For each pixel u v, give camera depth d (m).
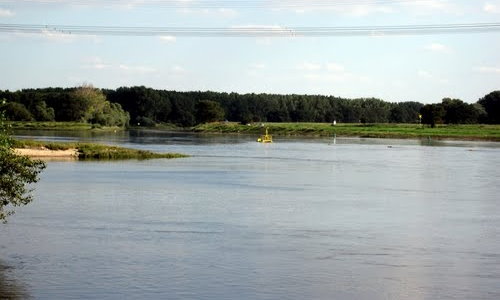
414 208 42.72
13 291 22.80
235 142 148.50
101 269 25.83
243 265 26.66
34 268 25.91
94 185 54.16
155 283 23.97
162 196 47.66
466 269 26.39
